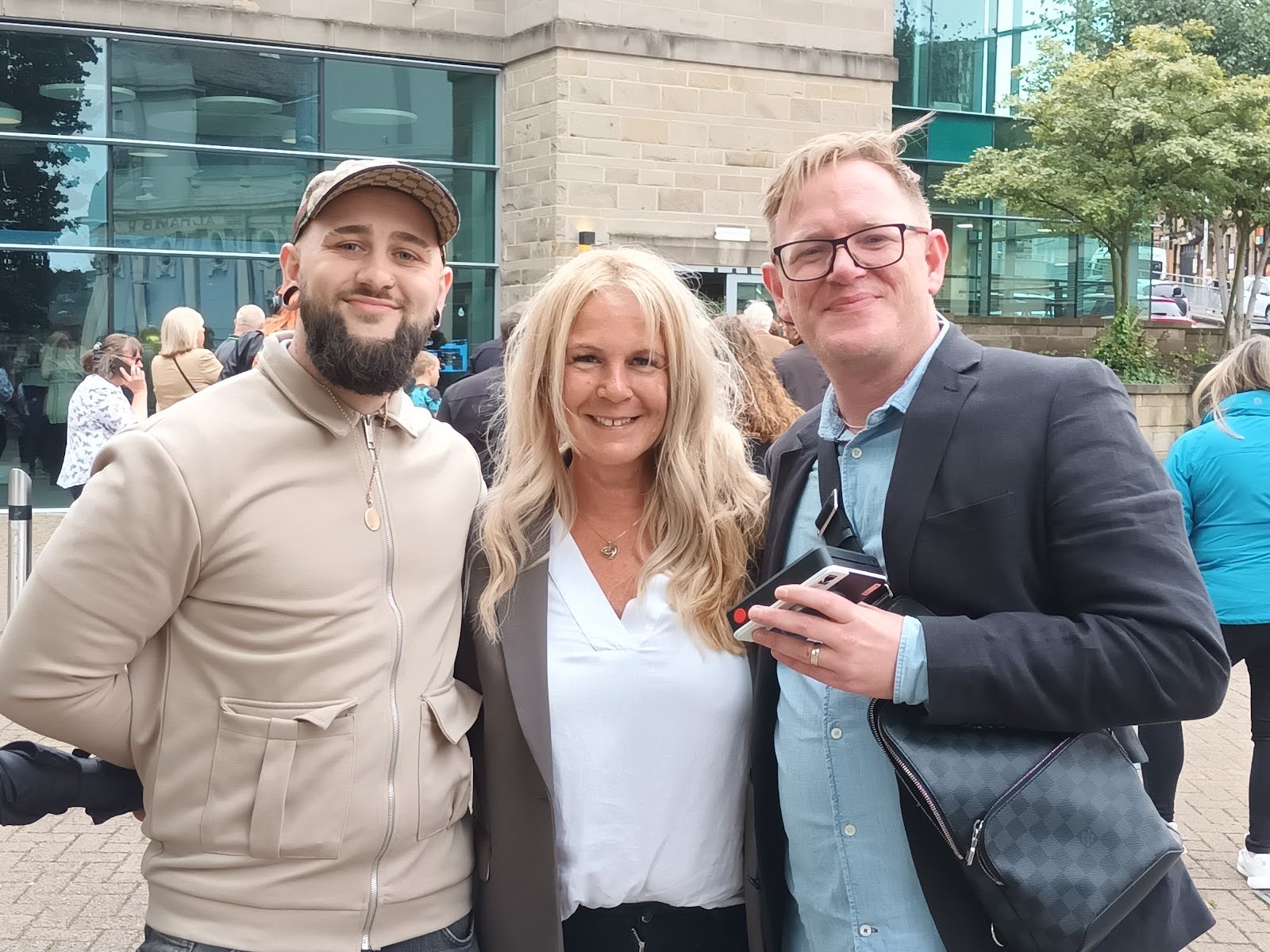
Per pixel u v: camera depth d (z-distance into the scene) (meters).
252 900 2.04
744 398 4.04
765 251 13.68
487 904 2.29
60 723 2.03
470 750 2.40
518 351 2.43
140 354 10.77
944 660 1.81
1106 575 1.82
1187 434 4.73
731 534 2.38
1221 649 1.79
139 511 2.00
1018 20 18.52
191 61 12.38
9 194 11.97
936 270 2.17
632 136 13.02
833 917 2.10
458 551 2.33
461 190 13.59
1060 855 1.80
